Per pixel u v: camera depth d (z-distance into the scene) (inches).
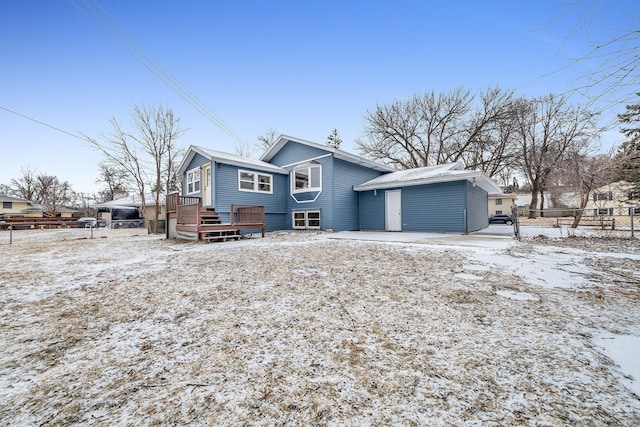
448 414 50.7
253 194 471.2
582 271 162.1
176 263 199.6
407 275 156.1
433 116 872.9
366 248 253.1
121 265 195.2
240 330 89.0
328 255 220.1
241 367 67.5
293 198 518.3
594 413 49.9
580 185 418.3
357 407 53.0
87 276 162.7
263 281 147.3
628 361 67.1
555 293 122.3
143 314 103.7
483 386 58.7
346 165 496.7
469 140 829.2
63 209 1264.8
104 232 617.0
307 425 48.6
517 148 817.5
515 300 114.2
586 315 97.3
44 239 423.5
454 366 66.6
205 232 345.7
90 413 51.9
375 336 83.7
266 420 49.9
